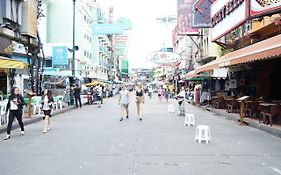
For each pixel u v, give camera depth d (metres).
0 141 11.76
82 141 11.52
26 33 24.45
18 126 15.66
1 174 7.34
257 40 23.16
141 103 19.05
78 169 7.72
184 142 11.34
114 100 46.06
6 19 21.89
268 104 15.29
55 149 10.10
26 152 9.70
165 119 19.36
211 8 26.80
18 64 16.02
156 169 7.70
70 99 31.27
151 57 44.00
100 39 75.69
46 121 14.24
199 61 43.44
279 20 18.30
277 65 22.27
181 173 7.38
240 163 8.34
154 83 110.19
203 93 31.06
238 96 24.09
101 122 17.69
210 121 18.62
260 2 13.93
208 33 38.50
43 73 29.42
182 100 22.05
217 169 7.74
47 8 50.72
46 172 7.48
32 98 21.20
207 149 10.10
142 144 10.90
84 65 58.44
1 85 23.34
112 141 11.48
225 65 18.73
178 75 65.62
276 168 7.88
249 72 25.80
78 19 53.34
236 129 15.08
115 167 7.89
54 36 51.00
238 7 18.20
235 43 27.75
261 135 13.24
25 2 24.45
